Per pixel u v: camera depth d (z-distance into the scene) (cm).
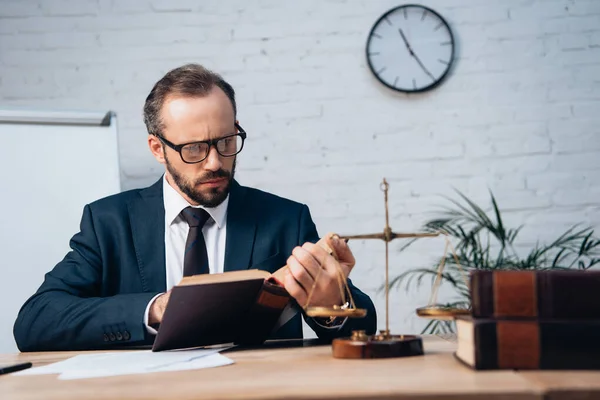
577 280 90
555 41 316
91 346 148
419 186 314
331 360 108
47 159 259
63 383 97
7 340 250
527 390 76
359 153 316
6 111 256
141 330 143
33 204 256
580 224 312
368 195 314
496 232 293
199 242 181
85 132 262
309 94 317
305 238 186
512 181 313
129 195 192
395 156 315
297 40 319
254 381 89
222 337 134
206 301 122
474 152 314
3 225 254
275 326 139
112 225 184
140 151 316
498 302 91
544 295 90
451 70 316
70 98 317
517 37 317
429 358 106
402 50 315
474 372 90
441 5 318
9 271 253
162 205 187
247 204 188
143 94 318
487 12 318
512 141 314
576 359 89
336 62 318
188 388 85
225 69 319
